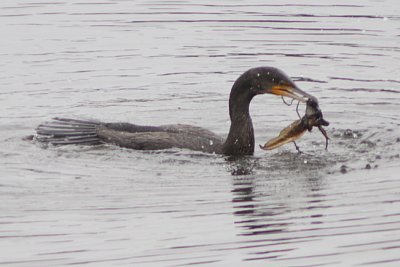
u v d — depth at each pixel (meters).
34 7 28.05
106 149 16.42
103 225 12.98
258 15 26.73
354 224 12.90
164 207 13.67
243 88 16.19
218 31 25.17
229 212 13.44
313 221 13.06
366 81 21.14
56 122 17.42
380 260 11.75
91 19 26.61
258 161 15.88
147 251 12.10
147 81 21.36
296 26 25.45
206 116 19.11
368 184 14.52
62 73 21.84
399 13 26.69
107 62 22.69
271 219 13.16
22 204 13.81
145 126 16.89
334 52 23.19
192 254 11.99
